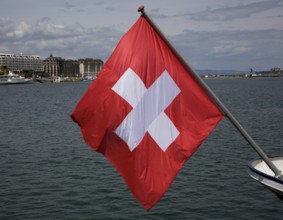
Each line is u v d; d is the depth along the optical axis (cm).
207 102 746
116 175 1975
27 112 6097
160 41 752
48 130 3812
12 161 2359
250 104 6594
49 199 1603
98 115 742
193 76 745
